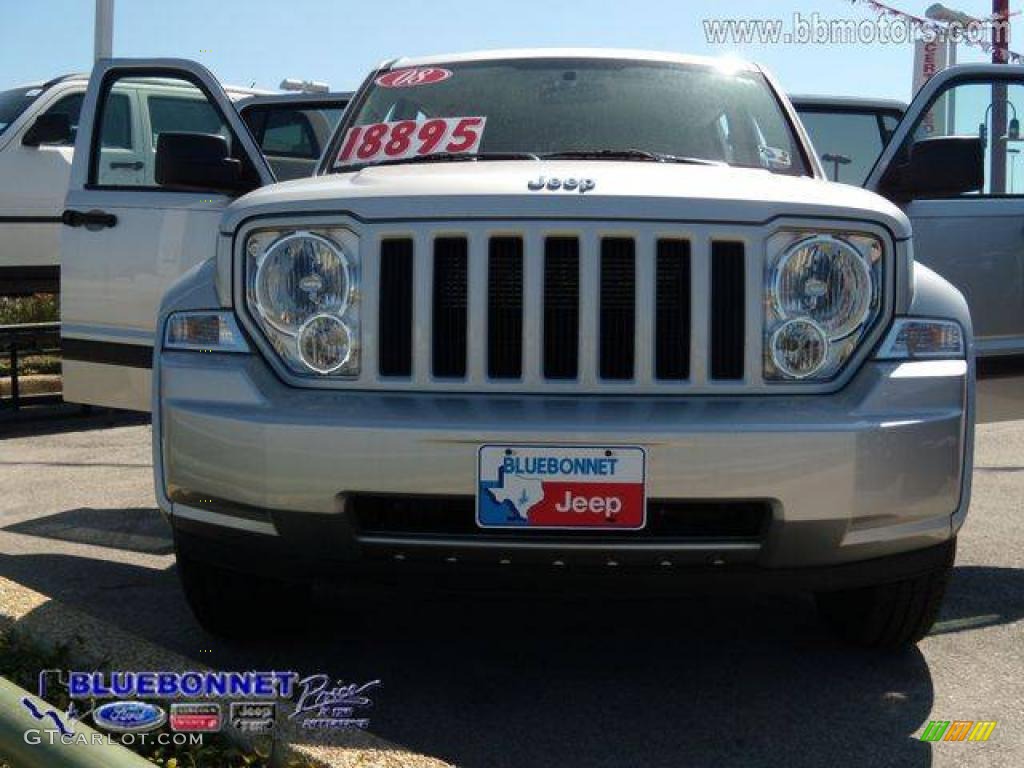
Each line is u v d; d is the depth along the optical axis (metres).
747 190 3.49
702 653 4.05
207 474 3.41
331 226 3.45
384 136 4.63
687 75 4.89
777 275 3.39
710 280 3.38
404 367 3.41
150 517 5.94
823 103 7.30
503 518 3.21
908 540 3.40
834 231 3.44
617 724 3.46
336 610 4.45
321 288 3.44
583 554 3.21
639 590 3.30
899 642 3.93
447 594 3.37
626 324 3.38
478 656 4.00
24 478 6.93
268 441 3.29
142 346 5.22
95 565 5.03
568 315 3.38
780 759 3.23
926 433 3.34
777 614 4.47
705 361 3.36
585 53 4.98
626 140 4.50
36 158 10.73
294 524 3.31
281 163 7.84
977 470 7.43
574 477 3.19
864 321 3.44
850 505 3.25
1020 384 4.89
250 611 3.88
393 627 4.28
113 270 5.30
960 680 3.82
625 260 3.38
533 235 3.35
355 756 2.89
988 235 4.81
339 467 3.23
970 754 3.27
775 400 3.35
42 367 10.25
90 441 8.23
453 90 4.79
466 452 3.20
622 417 3.22
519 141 4.49
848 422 3.26
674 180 3.58
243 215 3.53
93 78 5.47
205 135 4.71
